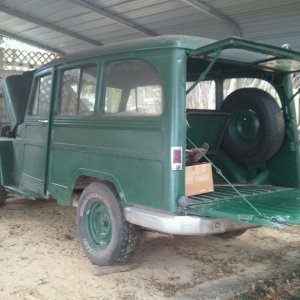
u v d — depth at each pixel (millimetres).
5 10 10477
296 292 4184
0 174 6516
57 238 5719
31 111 6016
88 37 11820
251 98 5156
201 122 5070
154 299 4012
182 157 3949
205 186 4391
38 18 10969
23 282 4312
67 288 4207
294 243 5691
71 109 5109
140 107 4234
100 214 4777
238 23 8898
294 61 4578
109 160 4492
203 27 9641
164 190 3951
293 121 5246
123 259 4562
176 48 3965
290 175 5238
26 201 7816
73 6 9766
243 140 5324
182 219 3861
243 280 4457
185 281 4410
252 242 5723
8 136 7020
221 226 4004
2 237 5711
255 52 4176
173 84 3949
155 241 5680
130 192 4270
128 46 4352
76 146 4930
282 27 8672
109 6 9289
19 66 12773
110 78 4578
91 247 4793
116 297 4043
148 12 9312
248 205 4176
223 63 4820
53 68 5414
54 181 5320
